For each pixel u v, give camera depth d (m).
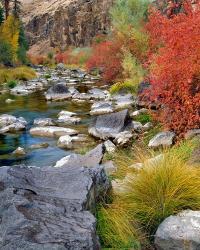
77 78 33.84
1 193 4.34
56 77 34.69
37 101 19.45
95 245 3.88
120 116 11.65
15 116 15.57
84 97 19.80
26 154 10.20
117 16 22.06
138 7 21.62
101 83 27.92
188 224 4.59
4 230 3.75
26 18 130.50
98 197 5.04
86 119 14.27
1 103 19.02
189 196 5.04
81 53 56.62
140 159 6.58
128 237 4.58
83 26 88.06
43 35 114.75
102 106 15.66
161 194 5.02
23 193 4.41
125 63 19.44
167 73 8.96
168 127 9.55
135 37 19.36
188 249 4.37
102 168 5.41
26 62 52.06
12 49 45.47
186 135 8.35
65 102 18.88
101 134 11.27
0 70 31.83
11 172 4.89
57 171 5.12
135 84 18.92
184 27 8.93
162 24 10.78
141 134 10.68
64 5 119.19
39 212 4.08
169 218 4.72
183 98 8.80
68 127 13.08
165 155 5.67
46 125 13.53
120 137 10.52
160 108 12.23
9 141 11.58
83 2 94.19
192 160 6.48
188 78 8.55
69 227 3.90
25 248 3.56
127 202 5.12
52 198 4.40
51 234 3.73
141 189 5.20
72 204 4.32
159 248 4.51
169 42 9.18
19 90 23.56
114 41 24.30
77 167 5.33
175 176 5.17
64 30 94.00
